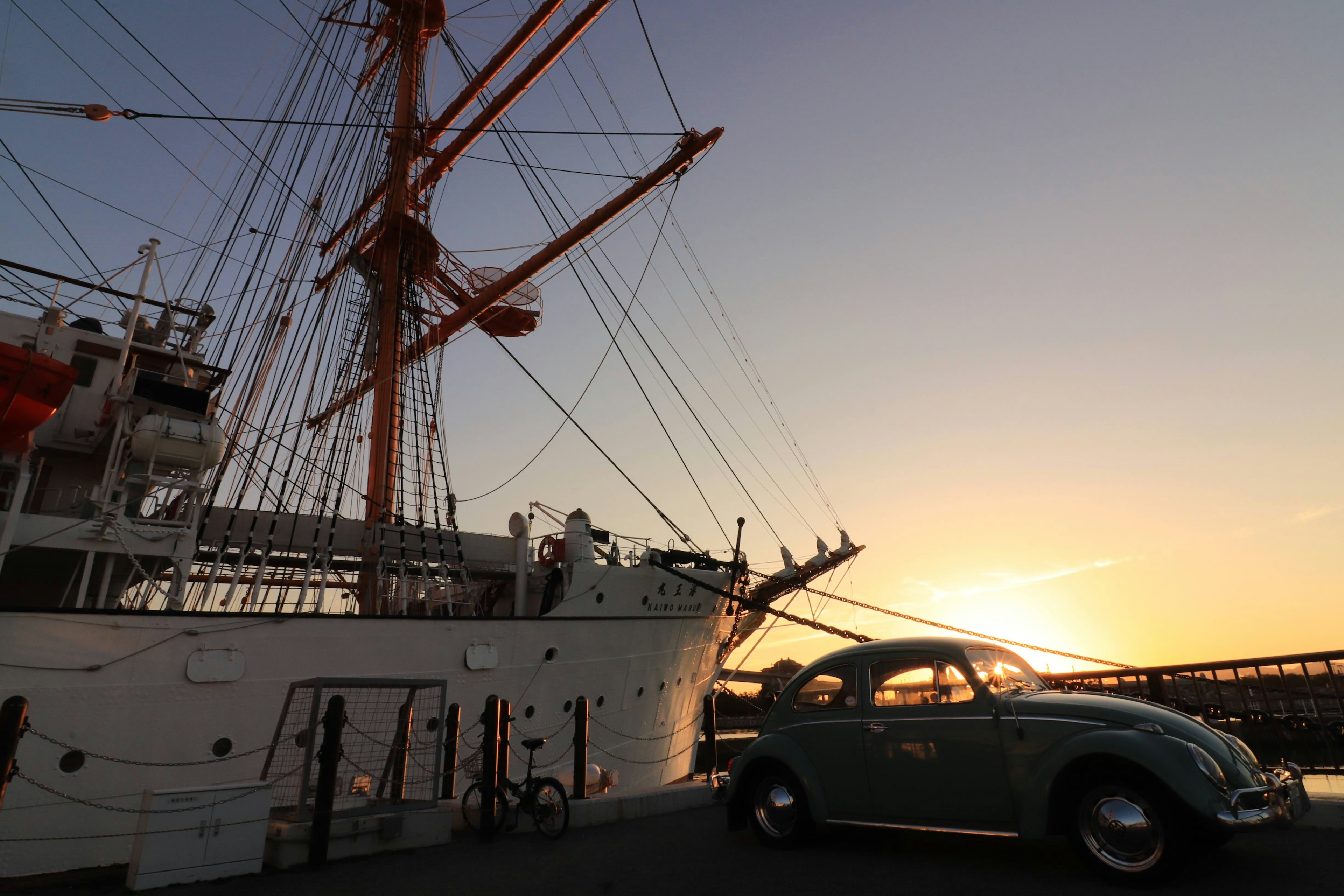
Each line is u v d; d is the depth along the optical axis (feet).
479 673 43.45
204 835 22.47
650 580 57.16
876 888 16.28
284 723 30.09
